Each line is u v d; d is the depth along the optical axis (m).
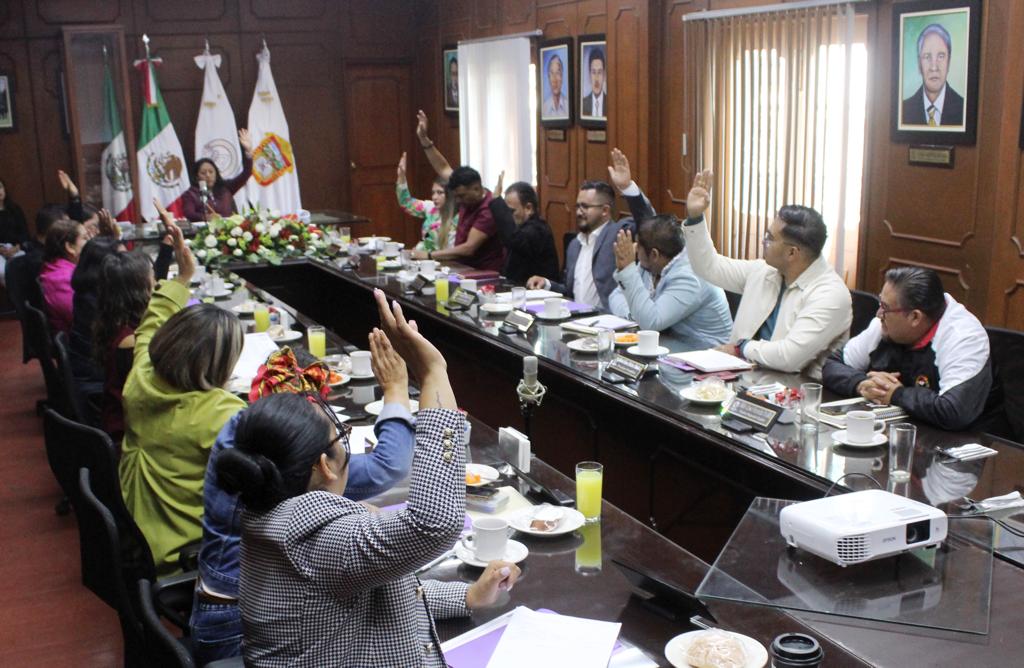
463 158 9.73
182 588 2.22
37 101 8.90
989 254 4.80
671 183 6.99
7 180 8.93
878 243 5.45
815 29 5.50
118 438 3.47
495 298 4.89
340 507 1.51
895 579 1.79
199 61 9.45
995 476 2.57
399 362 2.02
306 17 9.97
